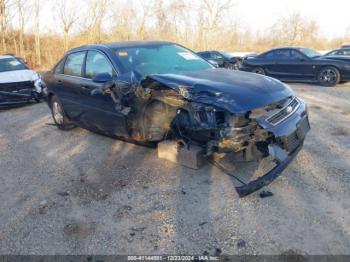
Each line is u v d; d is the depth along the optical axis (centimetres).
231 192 371
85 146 562
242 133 356
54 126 715
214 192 374
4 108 980
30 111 895
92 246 298
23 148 581
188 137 420
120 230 318
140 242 298
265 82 405
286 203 343
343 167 420
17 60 1094
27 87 948
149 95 422
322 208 331
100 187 408
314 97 916
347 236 287
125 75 452
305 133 409
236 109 345
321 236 289
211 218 326
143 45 533
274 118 364
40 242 308
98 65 516
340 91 1007
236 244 287
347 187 369
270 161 429
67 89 589
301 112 409
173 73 443
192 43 3170
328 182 382
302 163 436
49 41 2528
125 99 448
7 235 323
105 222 333
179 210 344
